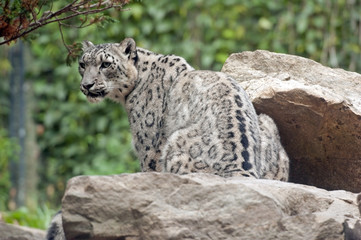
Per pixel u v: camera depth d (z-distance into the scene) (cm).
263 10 2456
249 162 1080
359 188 1302
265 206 881
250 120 1152
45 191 2631
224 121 1134
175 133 1175
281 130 1292
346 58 2373
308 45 2347
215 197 891
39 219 1942
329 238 870
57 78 2620
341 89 1340
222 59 2358
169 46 2433
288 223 874
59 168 2612
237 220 880
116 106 2533
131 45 1352
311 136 1273
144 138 1319
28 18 1224
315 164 1313
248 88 1308
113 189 904
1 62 2961
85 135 2573
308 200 930
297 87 1230
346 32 2383
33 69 2666
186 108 1227
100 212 898
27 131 2636
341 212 914
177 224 880
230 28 2452
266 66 1386
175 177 911
